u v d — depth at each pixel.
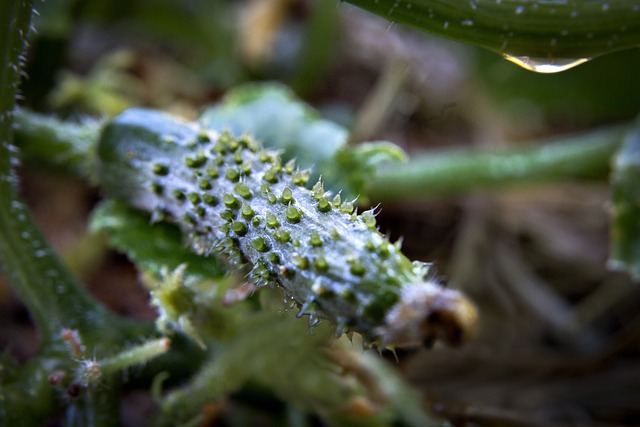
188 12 0.22
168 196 0.12
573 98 0.21
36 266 0.13
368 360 0.14
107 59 0.21
